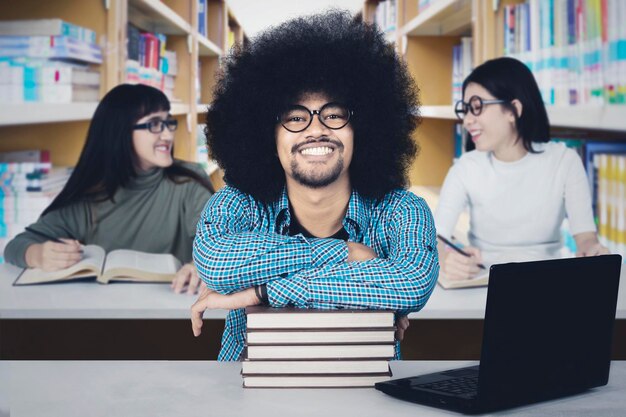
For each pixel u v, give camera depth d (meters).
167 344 2.14
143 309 1.76
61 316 1.75
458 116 2.92
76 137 2.96
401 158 1.33
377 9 5.34
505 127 2.40
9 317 1.74
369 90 1.26
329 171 1.20
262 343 1.01
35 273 2.00
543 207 2.41
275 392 1.00
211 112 1.34
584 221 2.34
